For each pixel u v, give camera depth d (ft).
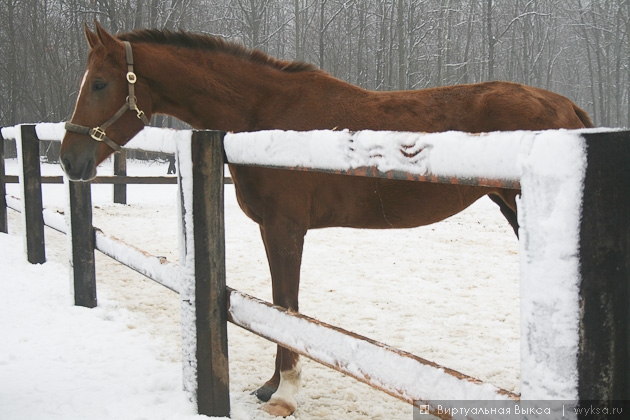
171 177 31.78
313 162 5.88
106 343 10.90
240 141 6.97
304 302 14.52
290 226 8.70
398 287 15.87
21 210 18.10
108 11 79.71
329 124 9.22
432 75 98.32
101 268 18.51
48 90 96.02
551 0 119.65
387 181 8.99
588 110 138.41
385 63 88.38
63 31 88.69
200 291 7.36
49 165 68.80
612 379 3.54
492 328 12.40
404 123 9.13
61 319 12.29
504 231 25.00
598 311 3.49
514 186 3.84
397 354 4.89
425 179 4.61
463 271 17.60
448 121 9.25
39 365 9.57
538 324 3.67
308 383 9.71
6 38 91.25
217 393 7.52
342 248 21.21
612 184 3.44
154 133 8.51
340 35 96.84
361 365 5.26
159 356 10.46
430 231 24.94
